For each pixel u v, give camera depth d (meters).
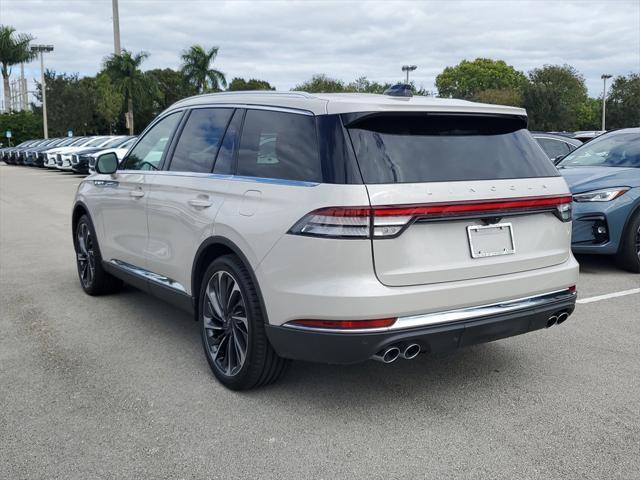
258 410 3.63
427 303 3.26
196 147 4.41
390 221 3.16
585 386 3.96
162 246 4.61
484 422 3.47
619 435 3.32
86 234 6.17
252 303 3.59
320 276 3.21
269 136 3.74
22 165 34.00
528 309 3.62
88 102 57.09
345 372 4.20
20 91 72.50
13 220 12.02
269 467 3.02
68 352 4.59
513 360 4.41
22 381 4.05
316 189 3.25
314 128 3.44
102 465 3.04
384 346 3.20
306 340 3.29
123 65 43.66
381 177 3.22
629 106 61.59
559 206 3.78
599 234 6.91
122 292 6.36
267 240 3.43
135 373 4.19
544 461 3.07
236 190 3.78
